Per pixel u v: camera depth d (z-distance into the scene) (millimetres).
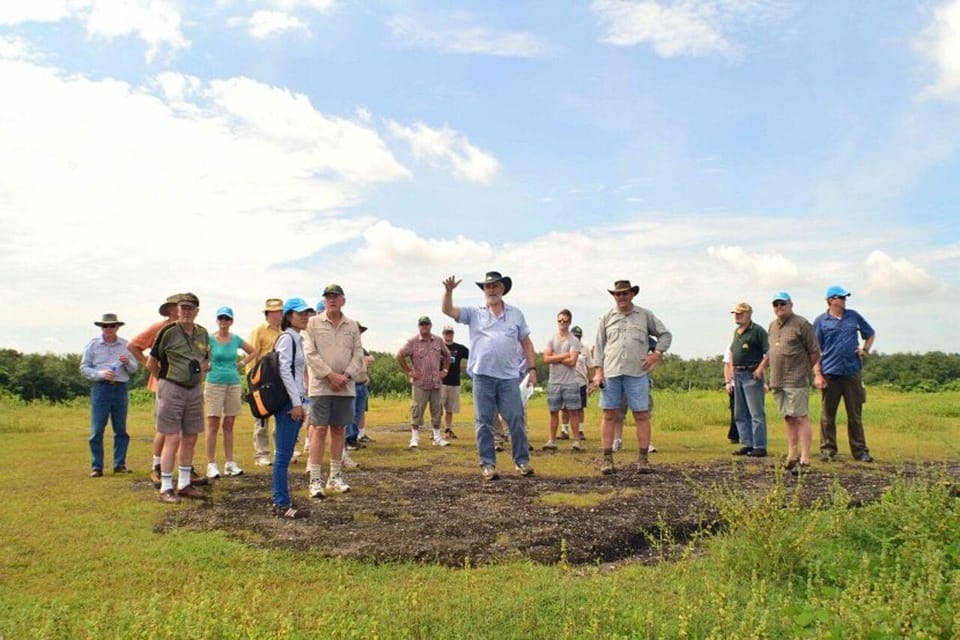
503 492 7508
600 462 9648
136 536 5875
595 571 5109
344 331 7438
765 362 10070
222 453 10797
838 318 9750
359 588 4742
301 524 6195
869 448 10930
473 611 4227
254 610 4059
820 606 4156
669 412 16281
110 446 11820
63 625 3998
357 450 11148
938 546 5020
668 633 3809
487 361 8352
